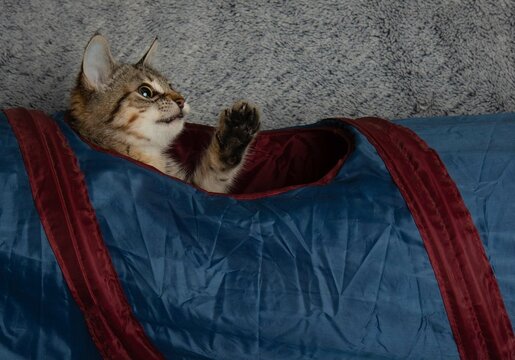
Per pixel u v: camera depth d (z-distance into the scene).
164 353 0.65
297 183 0.78
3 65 0.95
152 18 0.97
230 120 0.74
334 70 0.95
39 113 0.70
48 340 0.65
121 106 0.79
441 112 0.93
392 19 0.95
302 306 0.63
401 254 0.63
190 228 0.65
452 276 0.62
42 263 0.63
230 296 0.63
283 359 0.64
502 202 0.64
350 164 0.67
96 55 0.79
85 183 0.65
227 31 0.97
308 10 0.97
